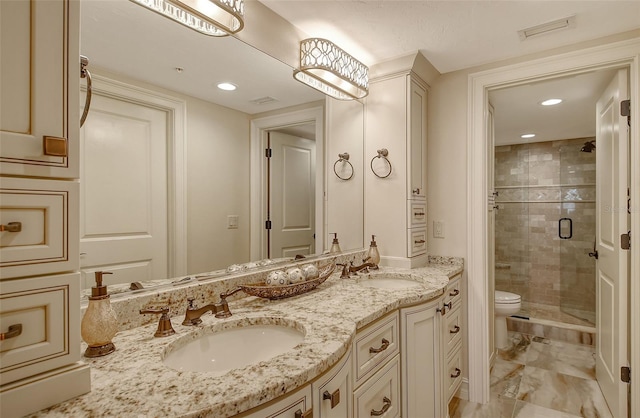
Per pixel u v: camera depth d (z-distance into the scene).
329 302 1.41
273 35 1.68
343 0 1.54
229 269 1.57
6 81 0.60
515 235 4.24
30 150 0.63
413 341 1.57
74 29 0.69
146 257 1.26
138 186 1.23
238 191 1.62
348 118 2.23
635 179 1.80
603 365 2.24
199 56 1.42
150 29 1.25
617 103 1.93
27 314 0.63
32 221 0.64
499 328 3.06
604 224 2.21
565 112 3.00
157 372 0.80
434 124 2.42
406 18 1.68
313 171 2.03
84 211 1.08
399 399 1.53
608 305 2.12
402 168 2.19
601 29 1.78
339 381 1.00
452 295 2.06
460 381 2.28
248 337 1.20
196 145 1.43
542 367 2.70
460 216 2.32
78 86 0.70
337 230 2.18
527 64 2.08
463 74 2.31
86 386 0.70
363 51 2.05
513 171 4.28
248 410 0.71
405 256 2.17
